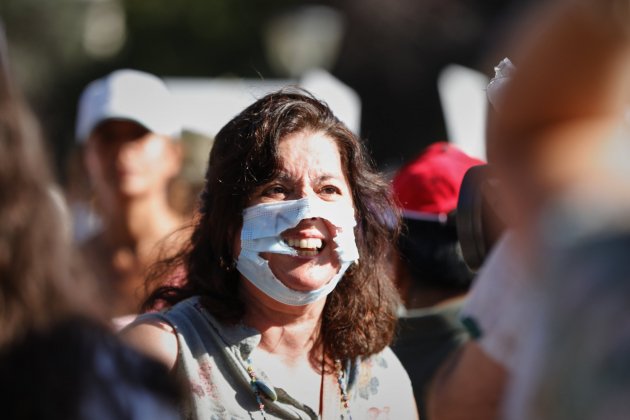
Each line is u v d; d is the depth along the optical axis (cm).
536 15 166
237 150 347
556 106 163
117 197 629
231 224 347
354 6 2367
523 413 168
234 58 2738
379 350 358
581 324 155
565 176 160
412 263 438
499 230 349
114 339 226
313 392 342
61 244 223
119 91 650
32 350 210
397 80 2333
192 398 322
